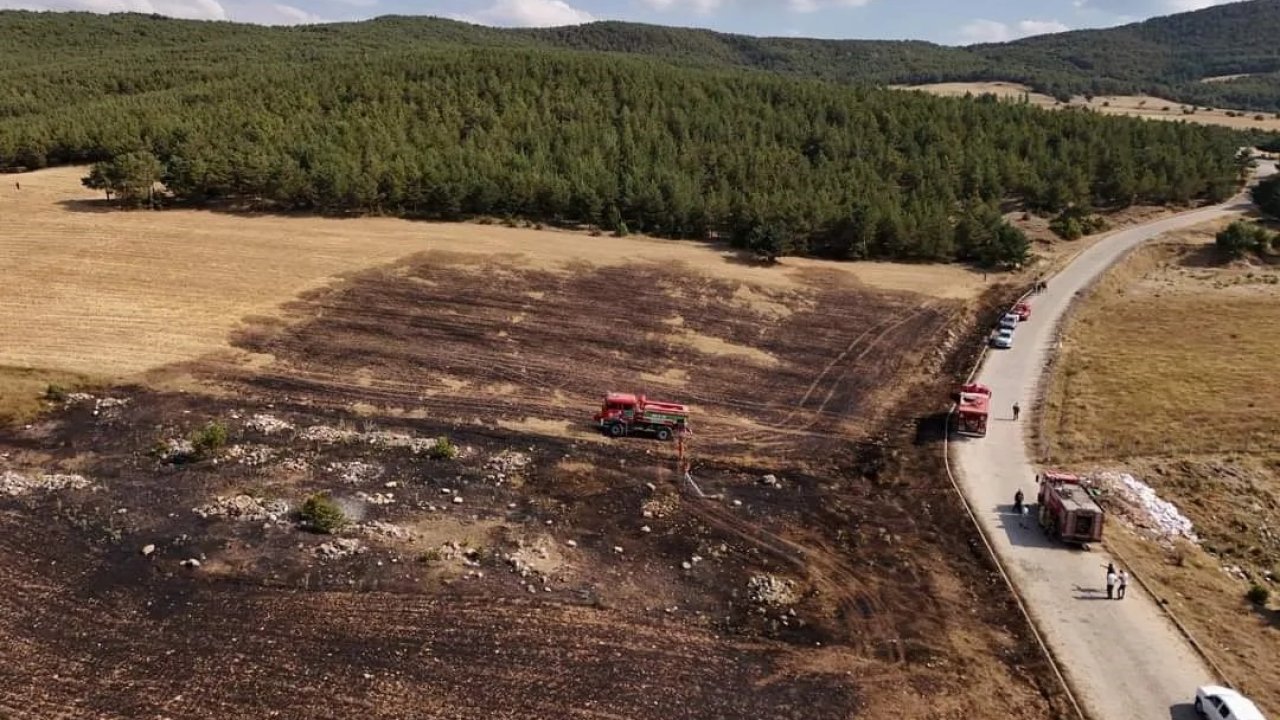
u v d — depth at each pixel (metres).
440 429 42.38
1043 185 98.31
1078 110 145.75
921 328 62.44
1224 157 118.44
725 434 44.16
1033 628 28.56
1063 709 24.88
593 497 36.56
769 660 26.77
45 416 41.16
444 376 48.66
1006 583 31.11
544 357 52.22
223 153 81.31
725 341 57.19
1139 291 76.31
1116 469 40.25
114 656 25.19
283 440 39.97
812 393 50.34
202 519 32.81
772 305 64.50
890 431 45.56
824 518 35.97
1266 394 49.09
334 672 24.94
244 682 24.36
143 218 75.25
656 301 62.78
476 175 82.31
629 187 82.62
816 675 26.14
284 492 35.09
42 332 50.28
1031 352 58.41
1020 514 36.41
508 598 28.92
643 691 25.02
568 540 32.94
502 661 25.84
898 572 31.94
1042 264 82.19
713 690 25.27
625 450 41.41
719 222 82.06
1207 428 44.47
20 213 74.56
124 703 23.31
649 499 36.69
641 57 161.38
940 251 81.38
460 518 34.06
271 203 82.62
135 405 42.84
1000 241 80.44
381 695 24.12
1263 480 39.34
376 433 41.19
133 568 29.59
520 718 23.64
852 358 56.12
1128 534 34.94
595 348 54.09
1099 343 60.75
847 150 98.69
